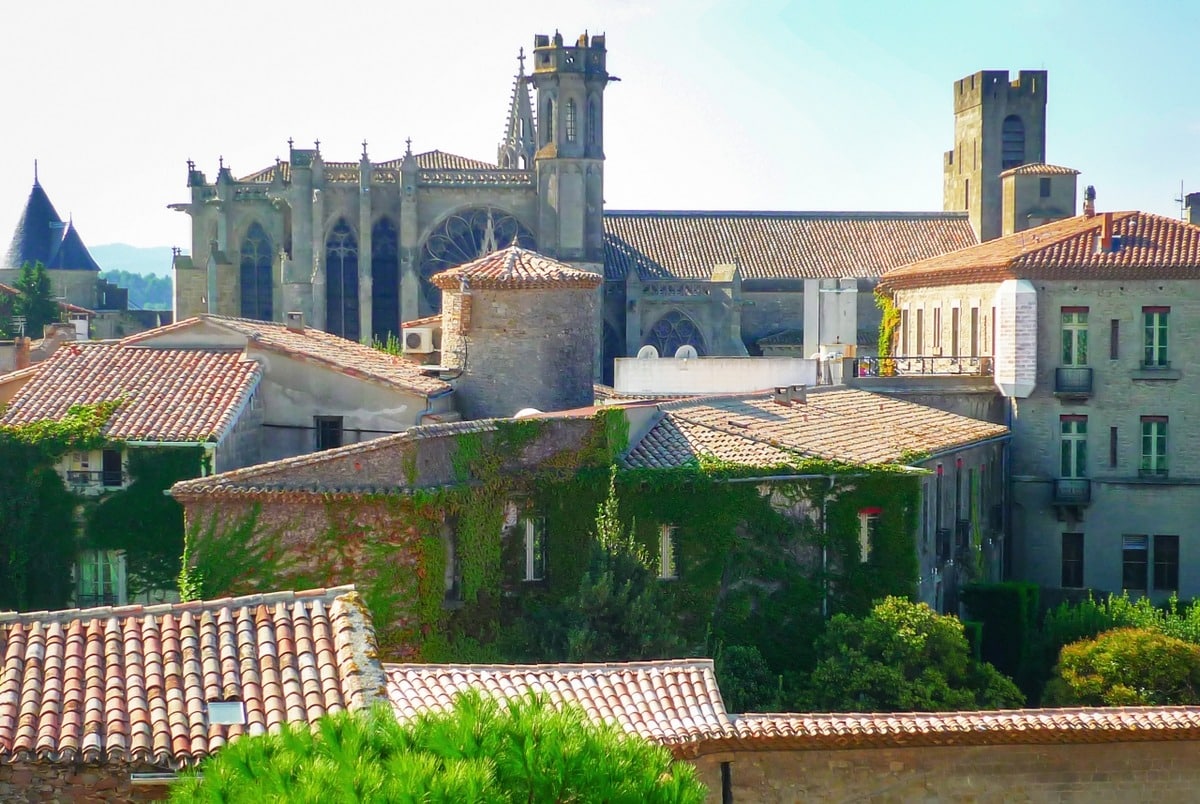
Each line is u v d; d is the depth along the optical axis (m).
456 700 23.39
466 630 51.31
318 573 49.62
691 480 55.47
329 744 22.31
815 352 106.94
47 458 59.88
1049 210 155.25
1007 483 84.31
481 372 73.94
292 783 21.55
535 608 53.47
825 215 167.88
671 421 60.16
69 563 59.97
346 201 152.88
